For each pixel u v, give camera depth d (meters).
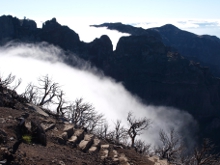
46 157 12.76
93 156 16.75
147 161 20.50
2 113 16.89
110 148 20.58
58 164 12.37
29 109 22.78
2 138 12.42
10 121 15.35
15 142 12.96
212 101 133.12
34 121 15.65
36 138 14.91
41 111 25.44
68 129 19.19
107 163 15.98
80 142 18.58
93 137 21.38
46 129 17.94
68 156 14.41
